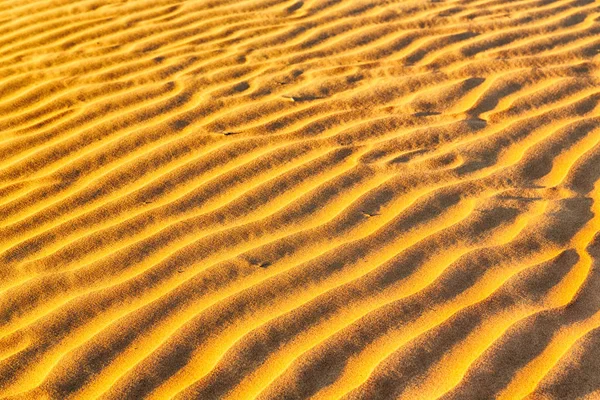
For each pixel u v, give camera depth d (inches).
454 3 204.1
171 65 171.5
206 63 171.9
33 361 90.7
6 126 146.9
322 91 155.9
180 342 92.4
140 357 90.5
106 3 210.5
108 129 143.3
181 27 193.5
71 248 110.3
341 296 98.3
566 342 88.8
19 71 171.5
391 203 117.0
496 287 98.5
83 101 155.3
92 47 183.0
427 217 113.5
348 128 140.0
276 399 83.7
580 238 107.3
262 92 156.4
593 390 82.2
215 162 130.2
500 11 198.1
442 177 123.3
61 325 96.0
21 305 99.7
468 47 175.6
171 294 100.3
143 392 85.9
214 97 154.6
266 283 101.3
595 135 134.5
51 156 135.0
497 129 138.1
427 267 103.0
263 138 137.4
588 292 96.7
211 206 118.3
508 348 88.5
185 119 145.8
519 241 107.2
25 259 108.5
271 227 112.7
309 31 188.2
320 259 105.5
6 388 87.2
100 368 89.4
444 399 82.2
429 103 149.1
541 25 187.8
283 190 121.4
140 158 132.6
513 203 116.1
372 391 84.0
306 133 138.8
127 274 104.4
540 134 135.8
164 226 114.1
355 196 119.0
